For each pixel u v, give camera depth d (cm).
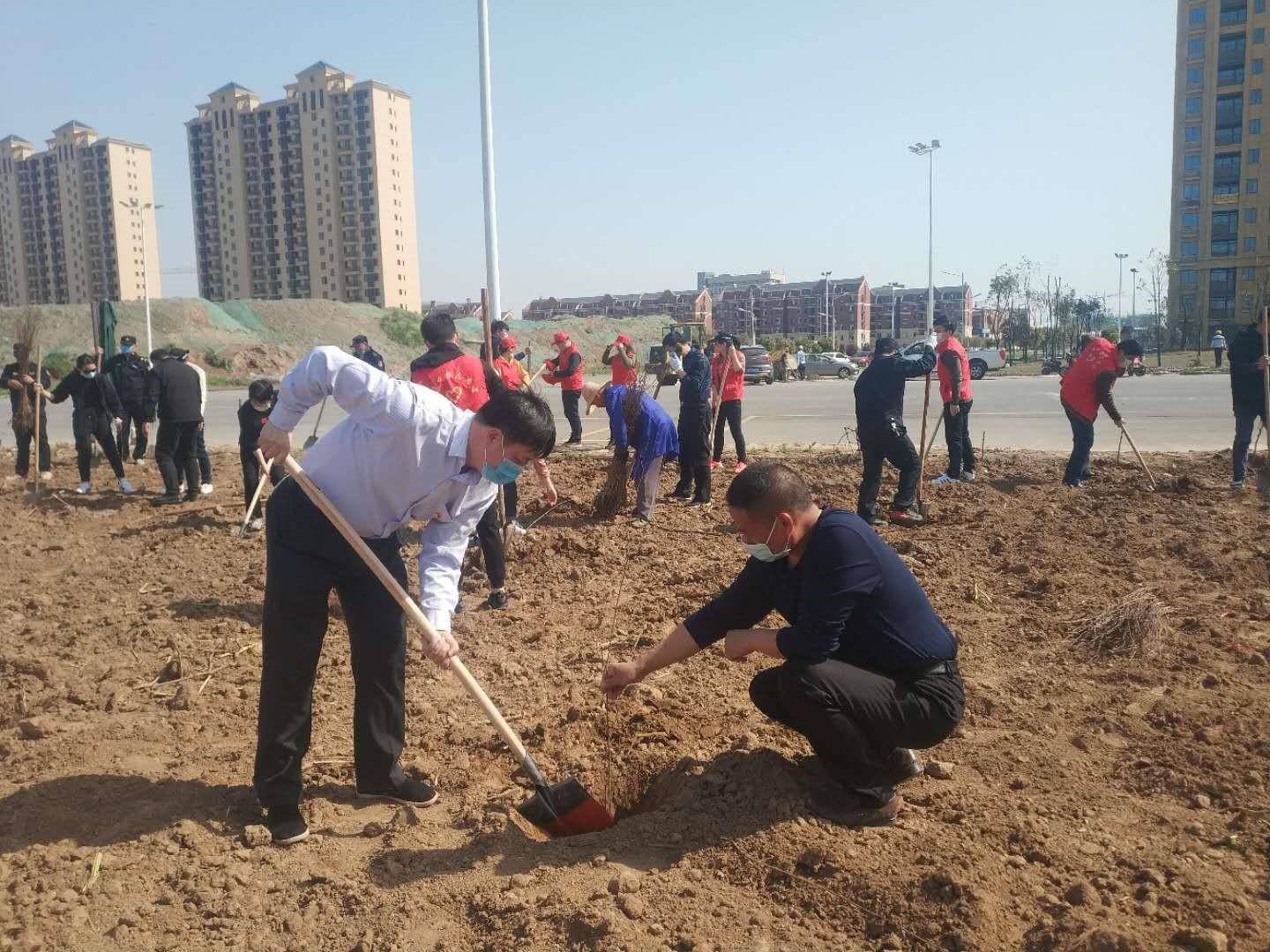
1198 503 887
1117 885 301
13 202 11144
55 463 1402
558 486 1080
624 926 286
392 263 10269
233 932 299
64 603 674
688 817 348
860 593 330
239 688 500
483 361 803
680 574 693
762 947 277
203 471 1134
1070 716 438
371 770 371
